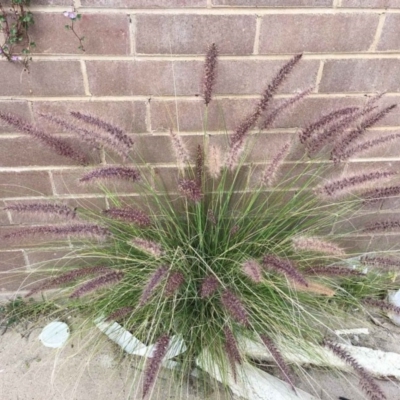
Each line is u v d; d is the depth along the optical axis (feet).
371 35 2.62
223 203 3.15
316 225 3.15
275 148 3.00
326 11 2.51
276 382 2.73
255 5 2.45
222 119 2.85
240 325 2.78
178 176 2.91
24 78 2.58
